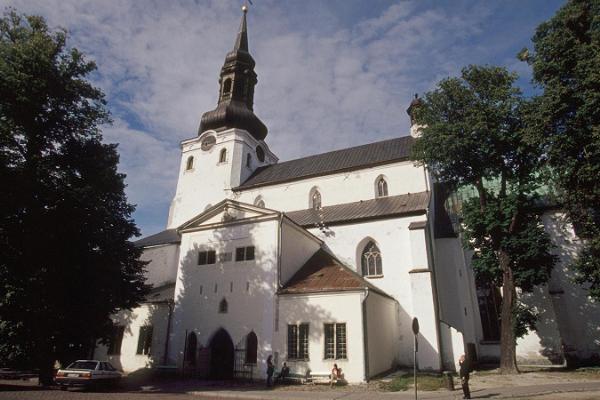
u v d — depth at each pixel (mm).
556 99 20109
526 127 22453
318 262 27297
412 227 26609
